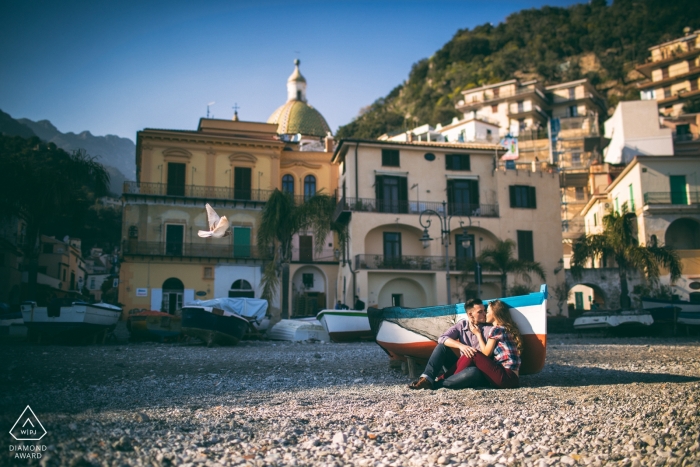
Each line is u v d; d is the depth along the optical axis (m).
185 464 4.77
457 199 39.97
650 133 55.69
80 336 19.12
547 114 89.81
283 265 30.50
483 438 5.99
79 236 74.25
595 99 91.44
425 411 7.33
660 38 112.06
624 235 32.97
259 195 41.66
